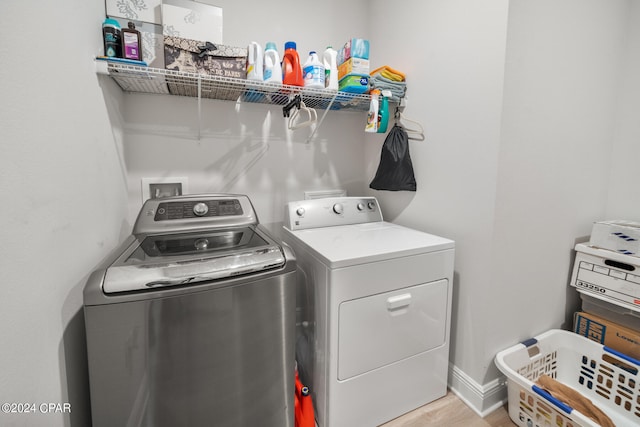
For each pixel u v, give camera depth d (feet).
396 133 5.67
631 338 4.57
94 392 2.65
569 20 4.60
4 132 1.82
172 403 2.93
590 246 5.10
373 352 4.17
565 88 4.74
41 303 2.22
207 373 3.05
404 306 4.32
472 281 4.63
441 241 4.65
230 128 5.78
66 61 2.70
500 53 4.02
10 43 1.89
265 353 3.37
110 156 4.02
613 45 5.28
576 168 5.16
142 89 4.89
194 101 5.46
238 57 4.55
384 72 5.63
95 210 3.38
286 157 6.35
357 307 3.96
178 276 2.79
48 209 2.33
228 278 3.02
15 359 1.90
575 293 5.61
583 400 4.25
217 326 3.03
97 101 3.53
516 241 4.58
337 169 6.92
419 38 5.41
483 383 4.58
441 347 4.76
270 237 4.03
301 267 4.78
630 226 4.76
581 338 4.96
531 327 5.03
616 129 5.65
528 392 4.08
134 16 4.25
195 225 4.40
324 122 6.67
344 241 4.67
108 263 2.89
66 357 2.63
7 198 1.84
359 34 6.84
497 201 4.24
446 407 4.74
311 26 6.25
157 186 5.32
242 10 5.59
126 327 2.66
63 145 2.60
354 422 4.18
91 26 3.43
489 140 4.24
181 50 4.21
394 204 6.39
